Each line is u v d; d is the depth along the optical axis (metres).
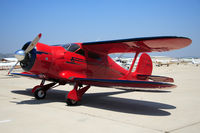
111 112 5.75
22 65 6.75
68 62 7.01
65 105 6.62
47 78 7.48
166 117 5.33
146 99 8.31
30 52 6.40
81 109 6.07
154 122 4.81
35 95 7.60
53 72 6.86
